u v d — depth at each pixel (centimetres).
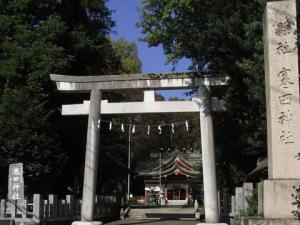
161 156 6544
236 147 2711
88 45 2897
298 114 1211
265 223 1146
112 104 2556
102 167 3619
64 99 2838
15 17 2677
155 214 4122
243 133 2516
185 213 4356
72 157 2994
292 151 1197
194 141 6875
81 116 2908
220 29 1944
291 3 1260
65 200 2658
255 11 1883
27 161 2433
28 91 2491
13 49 2545
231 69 2083
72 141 2962
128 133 5841
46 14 2880
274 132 1212
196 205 3694
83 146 3036
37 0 2808
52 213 2405
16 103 2417
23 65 2520
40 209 2247
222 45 1998
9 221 2197
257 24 1762
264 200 1171
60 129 2817
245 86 2127
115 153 4750
